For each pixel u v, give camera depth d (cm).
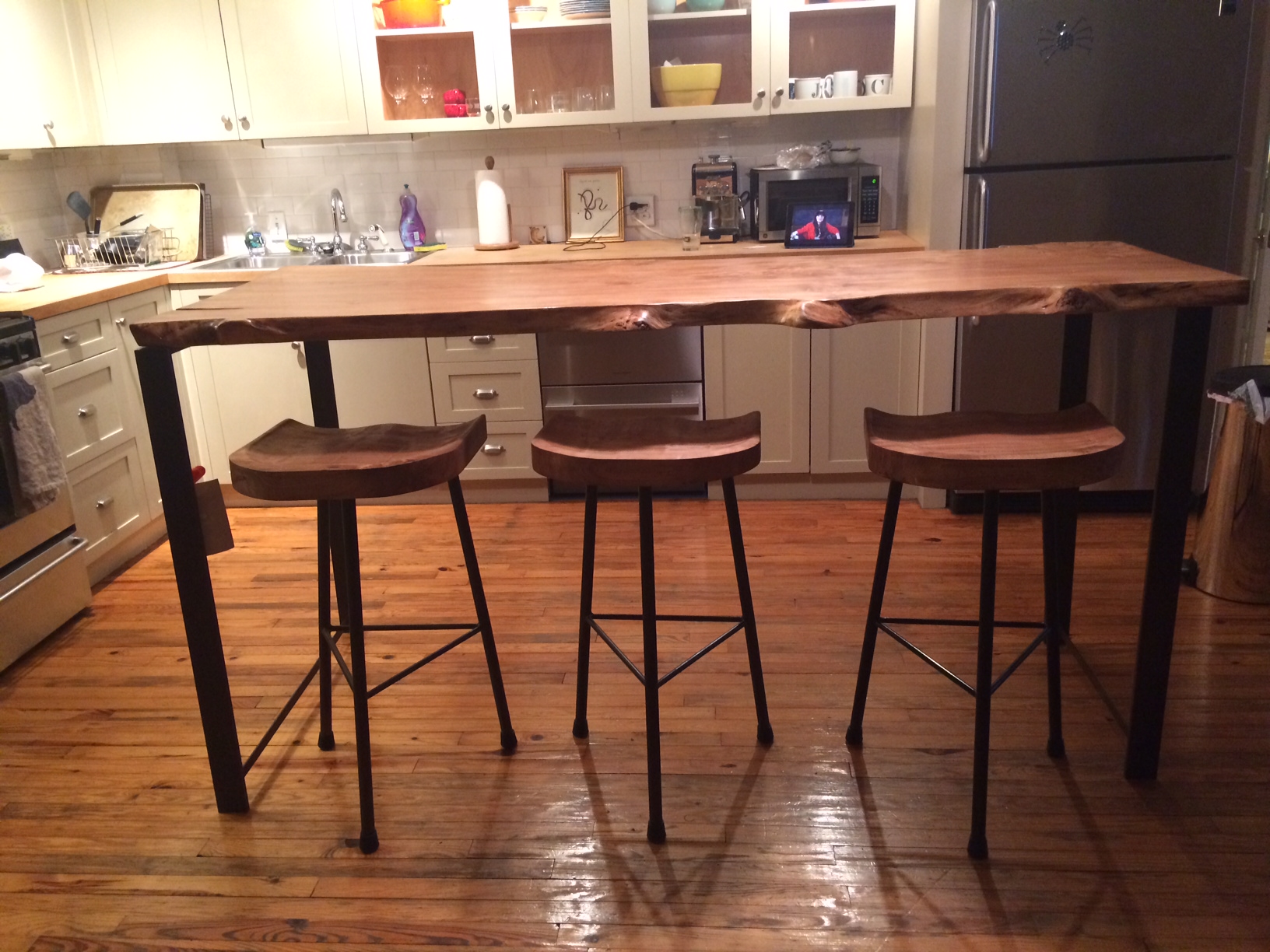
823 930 183
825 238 373
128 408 355
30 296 324
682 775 229
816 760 232
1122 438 195
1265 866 195
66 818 224
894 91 374
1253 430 287
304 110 388
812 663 274
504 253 405
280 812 223
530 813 219
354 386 390
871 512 381
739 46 387
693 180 399
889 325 368
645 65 379
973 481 185
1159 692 215
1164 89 329
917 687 261
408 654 288
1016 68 328
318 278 235
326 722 243
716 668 273
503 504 408
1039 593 310
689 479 191
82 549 315
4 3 341
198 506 203
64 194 412
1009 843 204
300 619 315
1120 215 340
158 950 186
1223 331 351
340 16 379
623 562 346
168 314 194
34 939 189
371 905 194
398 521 394
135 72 387
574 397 387
